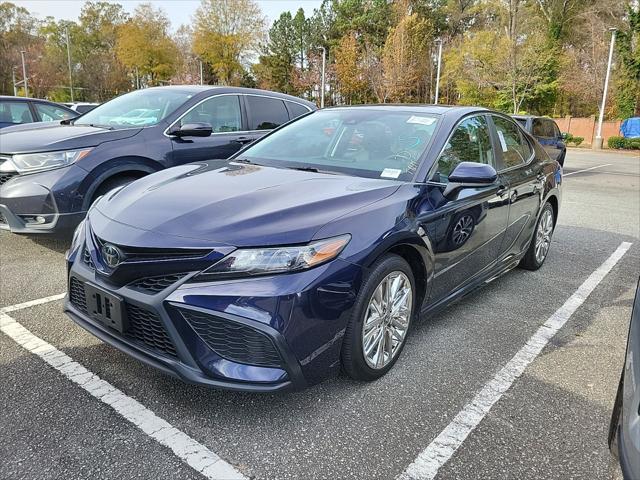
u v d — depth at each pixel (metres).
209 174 3.19
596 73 34.97
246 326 2.20
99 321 2.61
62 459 2.14
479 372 3.00
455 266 3.30
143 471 2.09
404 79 39.66
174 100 5.52
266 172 3.20
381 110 3.84
